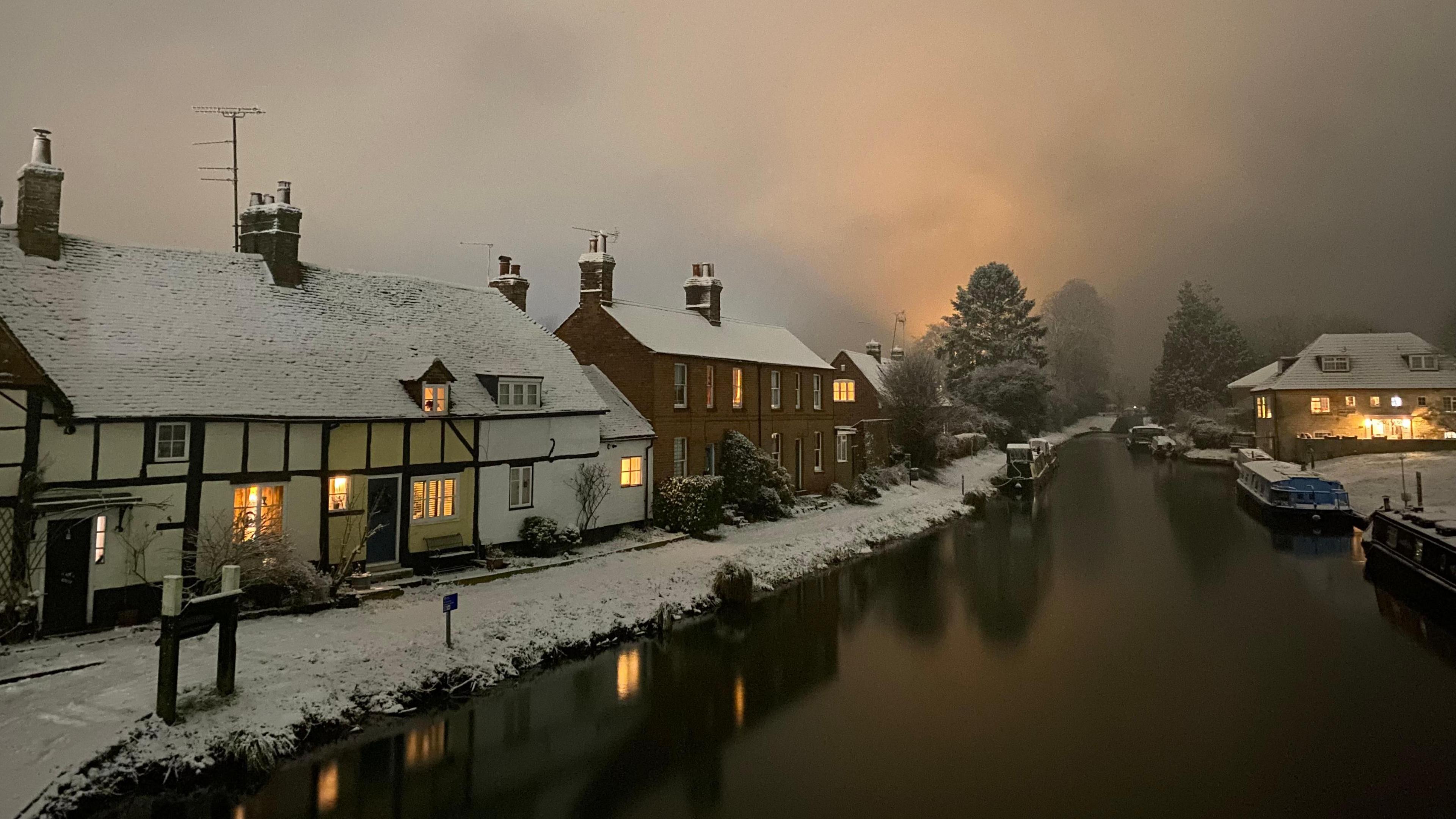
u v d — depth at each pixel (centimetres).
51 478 1309
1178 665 1568
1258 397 5747
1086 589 2208
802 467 3519
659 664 1545
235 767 1008
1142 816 989
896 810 1005
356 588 1644
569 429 2253
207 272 1764
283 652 1284
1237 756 1161
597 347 2756
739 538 2562
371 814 966
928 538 3011
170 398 1453
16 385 1281
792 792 1053
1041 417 7412
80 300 1502
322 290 1967
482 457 1988
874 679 1494
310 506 1647
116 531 1377
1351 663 1554
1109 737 1231
